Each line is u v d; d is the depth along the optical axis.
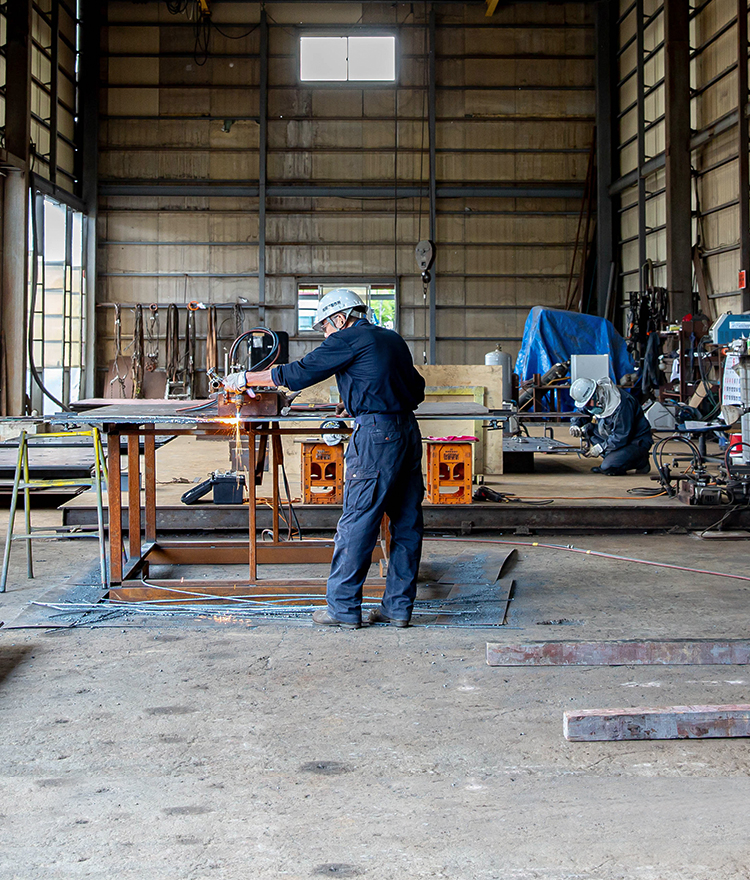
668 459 9.04
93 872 1.87
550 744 2.57
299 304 17.16
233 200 16.91
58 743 2.56
